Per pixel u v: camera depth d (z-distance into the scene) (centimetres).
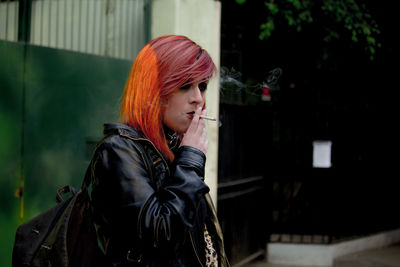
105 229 113
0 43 256
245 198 473
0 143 257
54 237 117
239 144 465
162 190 112
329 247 493
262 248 503
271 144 507
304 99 512
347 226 545
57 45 290
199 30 364
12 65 262
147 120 121
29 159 270
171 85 119
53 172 283
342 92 539
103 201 110
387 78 593
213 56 383
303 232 511
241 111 466
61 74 288
